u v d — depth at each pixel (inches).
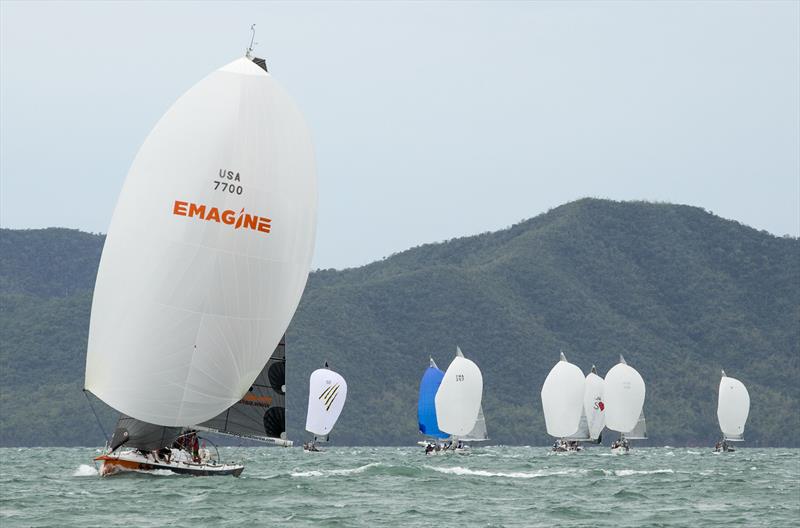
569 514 3742.6
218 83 3978.8
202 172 3902.6
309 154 4074.8
